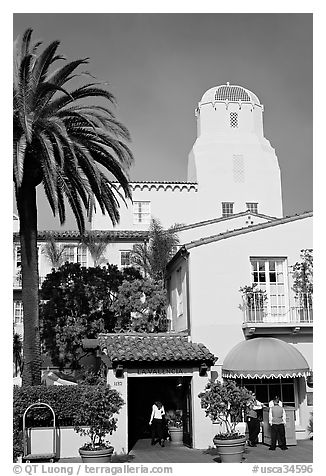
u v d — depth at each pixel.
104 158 25.34
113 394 20.09
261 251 27.48
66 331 29.28
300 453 22.20
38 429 21.97
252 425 24.20
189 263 26.94
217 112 46.97
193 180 46.09
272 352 24.62
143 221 43.03
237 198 45.12
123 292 30.64
